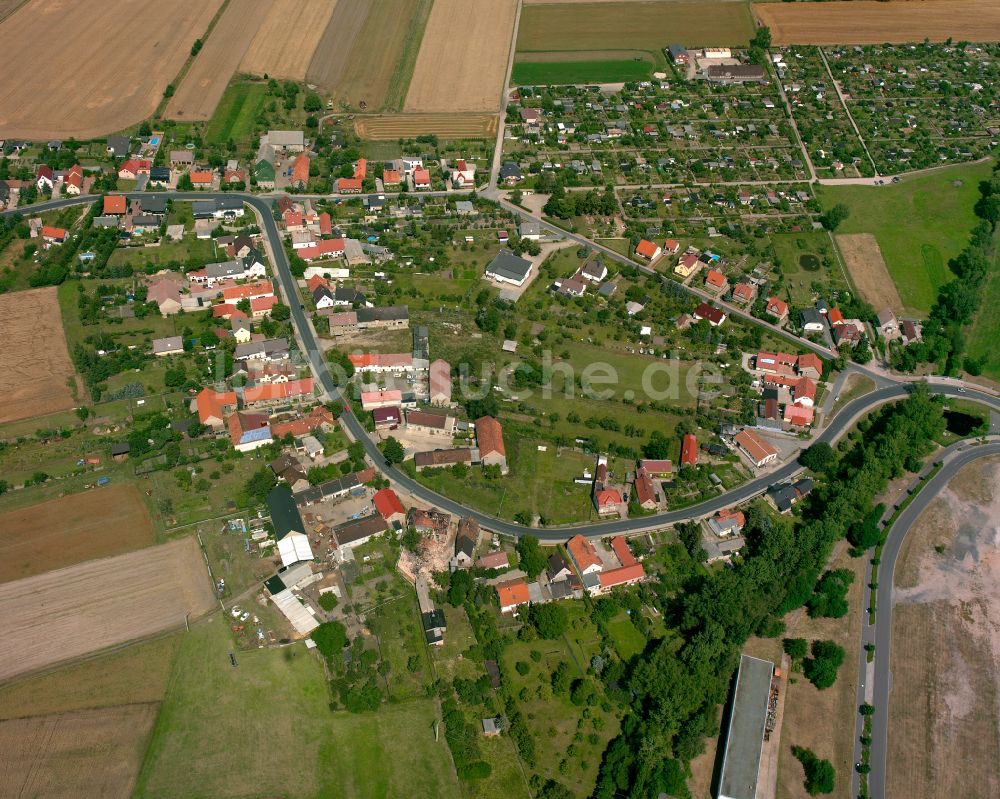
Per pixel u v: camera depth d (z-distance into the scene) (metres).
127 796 154.62
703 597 182.38
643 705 169.62
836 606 186.62
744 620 178.75
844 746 167.50
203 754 160.62
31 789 154.75
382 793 157.00
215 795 155.25
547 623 178.50
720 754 164.62
